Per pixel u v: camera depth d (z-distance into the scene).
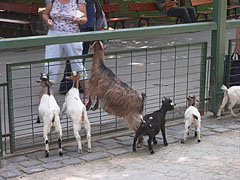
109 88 5.78
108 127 6.41
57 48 7.58
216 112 7.36
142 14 17.80
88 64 10.51
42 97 5.59
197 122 6.07
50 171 5.05
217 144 6.09
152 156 5.59
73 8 7.37
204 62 7.10
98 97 5.94
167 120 6.91
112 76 5.90
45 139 5.43
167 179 4.83
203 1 16.47
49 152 5.66
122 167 5.21
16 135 5.66
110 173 5.01
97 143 6.05
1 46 5.06
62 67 10.20
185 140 6.22
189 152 5.75
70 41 5.60
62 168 5.16
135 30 6.14
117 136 6.37
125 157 5.55
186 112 6.12
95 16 7.63
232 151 5.80
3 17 16.28
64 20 7.39
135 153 5.70
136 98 5.70
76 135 5.57
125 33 6.05
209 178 4.87
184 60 11.30
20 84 8.91
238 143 6.14
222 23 7.07
